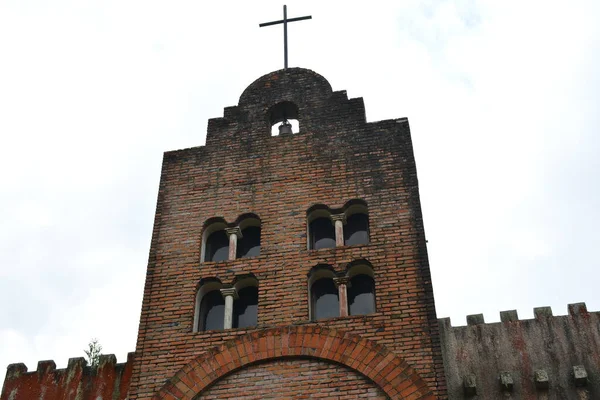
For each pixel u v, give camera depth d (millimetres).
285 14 27188
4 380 21016
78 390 20594
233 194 22484
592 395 18453
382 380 17906
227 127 24438
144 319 20172
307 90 24922
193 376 18812
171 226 22109
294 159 22953
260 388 18391
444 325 20312
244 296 20703
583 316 19906
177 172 23484
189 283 20672
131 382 19078
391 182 21734
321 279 20625
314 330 19016
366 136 23062
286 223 21391
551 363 19172
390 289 19484
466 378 19016
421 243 20234
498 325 20094
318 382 18234
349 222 21641
